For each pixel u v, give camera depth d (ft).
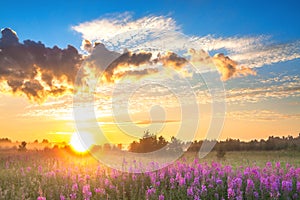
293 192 23.88
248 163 38.63
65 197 24.76
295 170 26.53
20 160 43.14
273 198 21.54
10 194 25.75
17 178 31.27
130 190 25.62
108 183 26.68
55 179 29.07
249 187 22.58
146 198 22.53
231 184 22.67
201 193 22.89
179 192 23.94
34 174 32.86
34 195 24.43
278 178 25.55
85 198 22.76
